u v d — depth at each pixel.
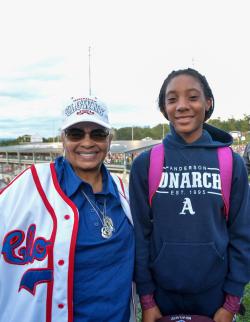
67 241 2.02
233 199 2.35
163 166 2.39
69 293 2.00
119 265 2.22
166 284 2.34
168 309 2.44
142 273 2.39
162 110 2.63
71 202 2.13
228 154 2.38
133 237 2.39
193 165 2.34
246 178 2.40
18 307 1.96
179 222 2.28
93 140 2.26
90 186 2.24
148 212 2.42
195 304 2.38
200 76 2.46
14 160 48.47
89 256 2.10
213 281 2.31
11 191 2.13
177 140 2.44
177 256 2.27
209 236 2.25
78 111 2.24
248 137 61.25
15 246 2.03
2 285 2.01
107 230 2.20
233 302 2.38
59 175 2.24
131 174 2.50
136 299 2.60
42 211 2.09
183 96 2.38
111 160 30.70
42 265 1.97
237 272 2.36
